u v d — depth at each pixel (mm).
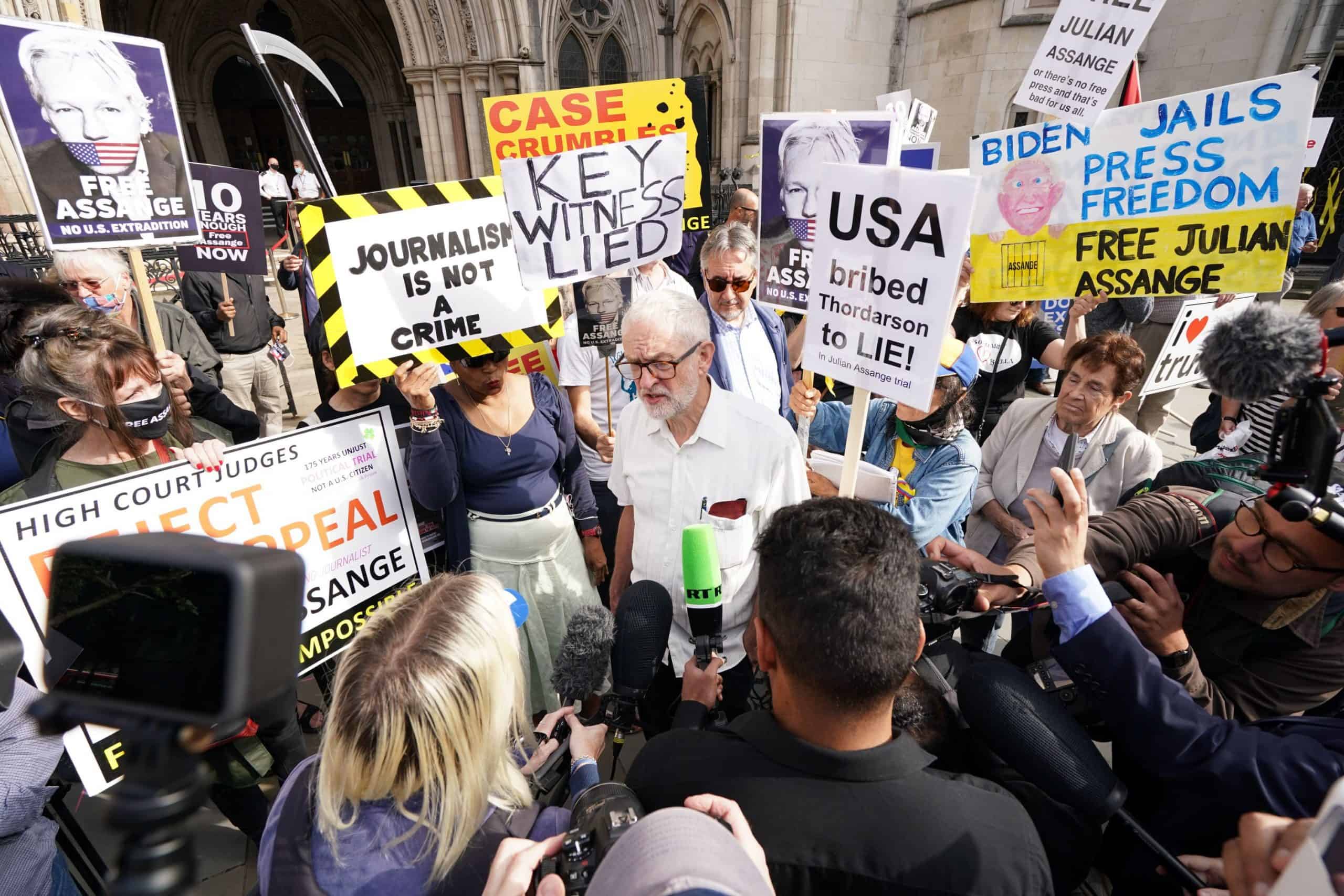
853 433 1679
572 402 2945
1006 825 829
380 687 891
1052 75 2482
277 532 1878
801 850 812
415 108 19328
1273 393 898
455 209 1839
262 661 501
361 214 1738
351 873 907
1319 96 9250
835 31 10508
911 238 1425
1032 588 1383
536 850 847
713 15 11477
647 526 1810
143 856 469
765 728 916
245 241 3332
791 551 882
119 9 15742
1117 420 2232
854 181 1482
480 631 971
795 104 10695
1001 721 1007
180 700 486
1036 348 3342
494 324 1937
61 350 1576
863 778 838
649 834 584
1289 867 583
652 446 1821
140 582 499
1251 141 1509
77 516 1562
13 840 1275
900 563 858
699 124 2436
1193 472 1556
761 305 2941
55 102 1842
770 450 1728
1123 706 1027
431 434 1904
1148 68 9367
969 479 1914
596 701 1594
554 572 2273
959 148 10445
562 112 2254
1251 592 1175
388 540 2113
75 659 505
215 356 3801
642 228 2055
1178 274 1682
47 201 1879
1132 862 1104
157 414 1747
